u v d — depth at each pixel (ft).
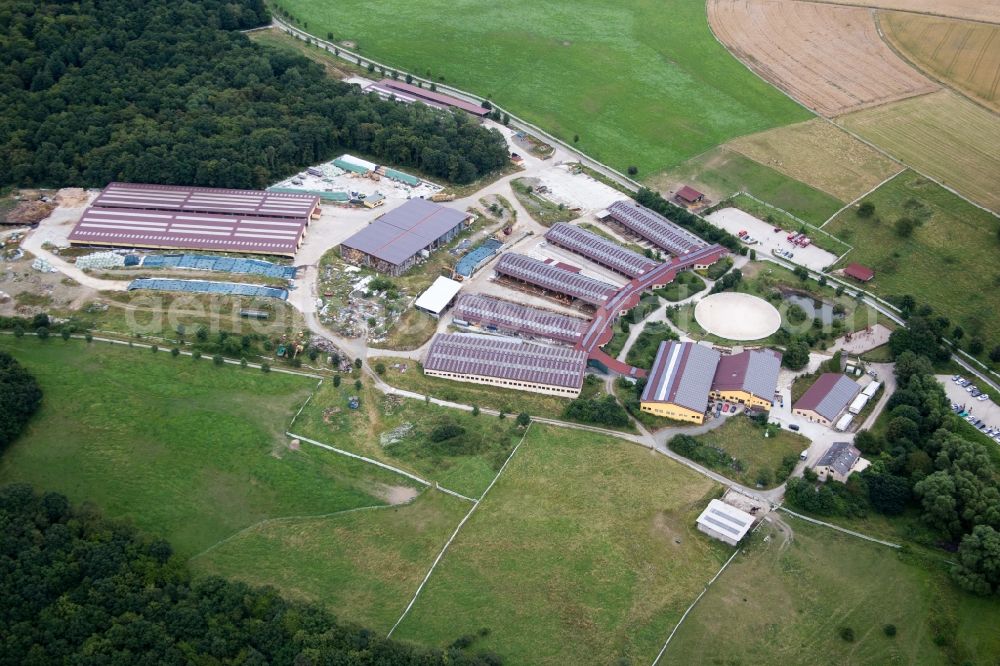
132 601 617.21
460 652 602.44
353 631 621.31
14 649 581.12
